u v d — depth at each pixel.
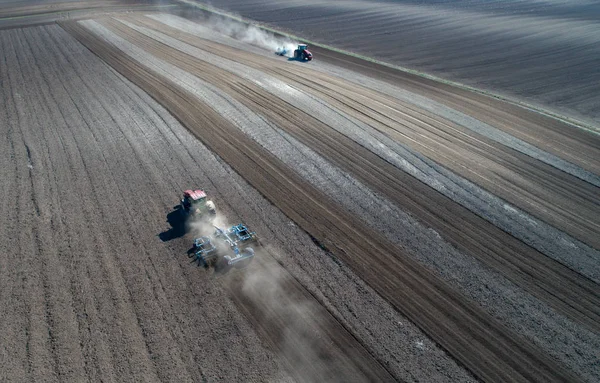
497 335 12.87
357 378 11.36
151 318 13.03
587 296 14.44
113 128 25.31
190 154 22.67
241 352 12.01
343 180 20.80
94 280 14.45
